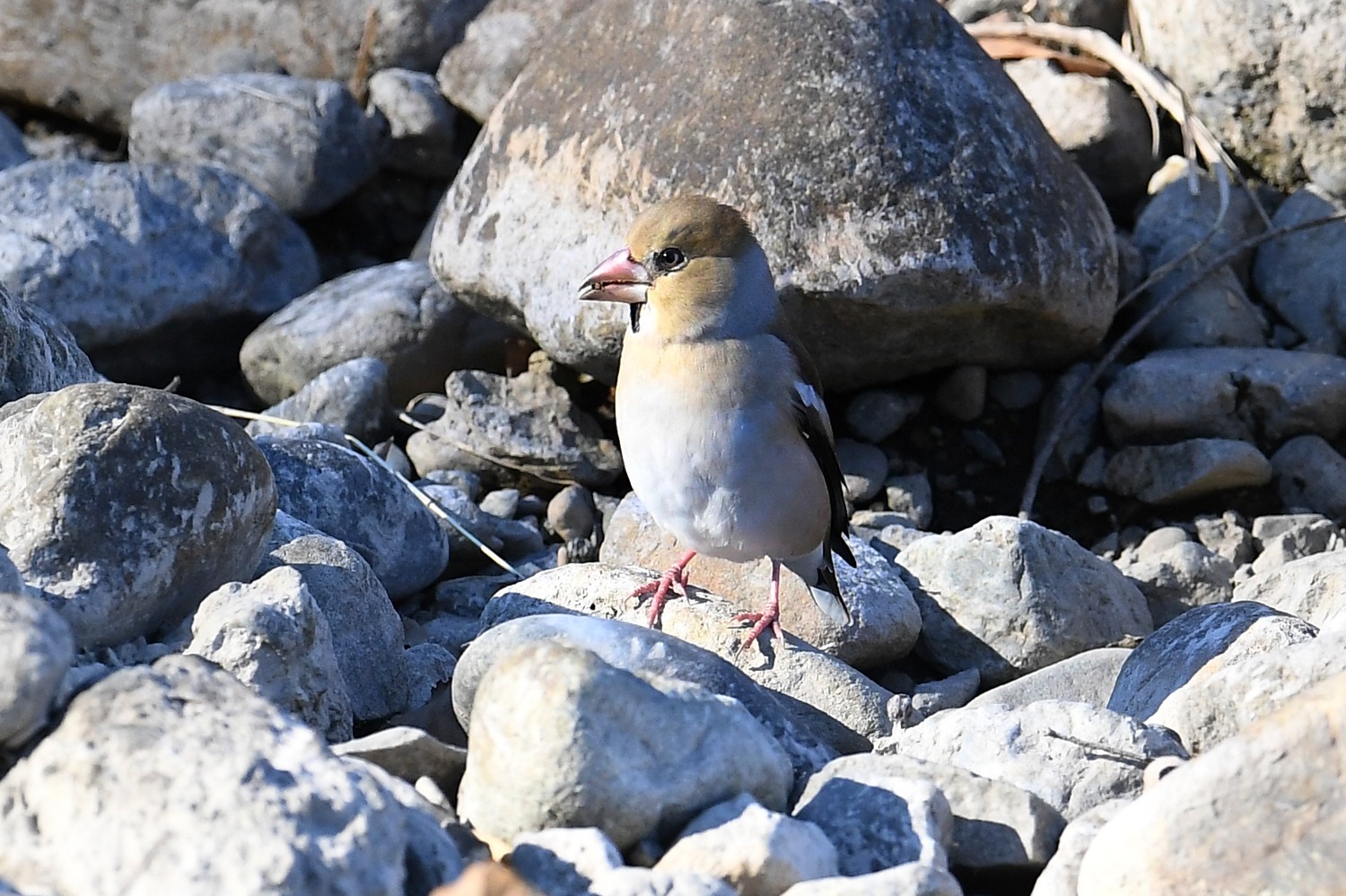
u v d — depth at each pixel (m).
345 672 8.80
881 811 7.04
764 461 9.43
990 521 10.75
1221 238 14.29
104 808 5.78
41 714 6.16
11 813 5.94
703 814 6.71
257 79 15.95
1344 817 6.20
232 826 5.64
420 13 16.17
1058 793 7.68
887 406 12.97
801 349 9.77
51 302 13.77
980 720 8.02
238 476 8.71
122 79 17.02
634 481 9.80
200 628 7.87
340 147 15.70
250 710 6.28
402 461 12.90
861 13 12.49
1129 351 13.88
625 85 12.64
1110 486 12.88
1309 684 7.92
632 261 9.39
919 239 11.85
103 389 8.64
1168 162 14.97
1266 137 14.68
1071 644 10.46
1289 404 12.67
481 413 13.01
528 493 13.04
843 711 9.02
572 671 6.66
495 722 6.73
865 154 11.99
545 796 6.59
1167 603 11.59
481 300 13.09
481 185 13.15
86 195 14.24
